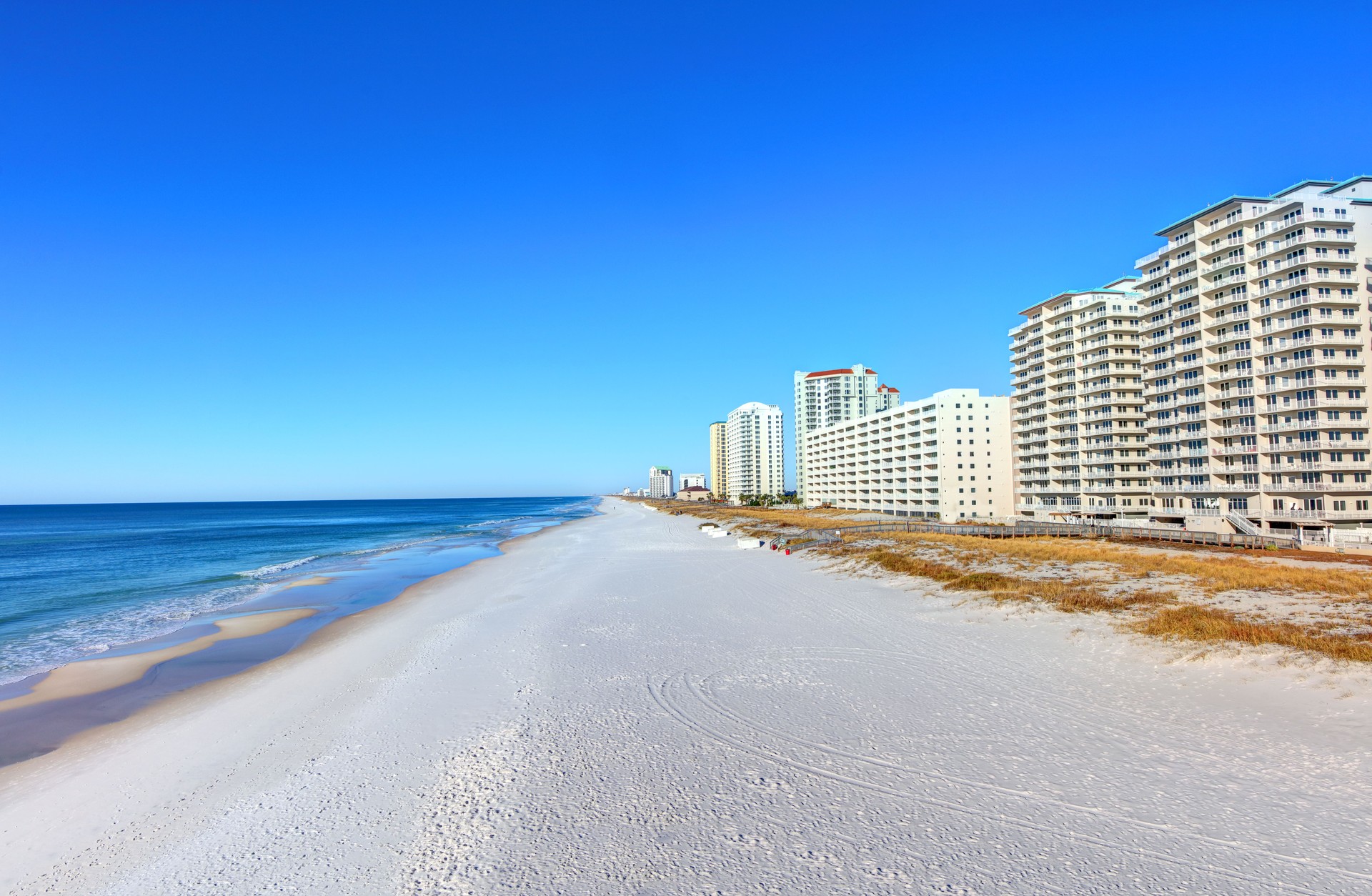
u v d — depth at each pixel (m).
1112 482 87.94
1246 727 13.63
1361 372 62.97
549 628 26.52
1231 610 23.58
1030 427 101.31
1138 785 11.45
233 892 9.48
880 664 19.69
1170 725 14.03
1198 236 73.62
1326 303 63.19
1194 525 69.56
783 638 23.38
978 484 105.00
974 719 14.92
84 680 22.36
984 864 9.32
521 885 9.21
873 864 9.42
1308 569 34.62
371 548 78.69
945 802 11.13
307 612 35.03
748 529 83.31
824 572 40.28
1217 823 10.13
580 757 13.56
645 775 12.62
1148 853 9.41
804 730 14.63
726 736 14.41
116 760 14.97
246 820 11.63
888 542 53.94
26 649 27.22
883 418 127.81
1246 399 68.62
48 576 52.66
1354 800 10.59
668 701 16.88
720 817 10.94
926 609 27.48
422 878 9.52
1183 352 75.38
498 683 19.06
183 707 18.95
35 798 13.15
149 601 39.41
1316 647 17.78
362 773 13.30
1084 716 14.80
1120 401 88.19
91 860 10.60
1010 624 23.84
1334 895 8.32
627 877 9.32
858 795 11.52
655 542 71.19
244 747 15.25
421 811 11.58
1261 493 66.44
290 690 19.80
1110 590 28.70
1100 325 91.75
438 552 72.31
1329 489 61.75
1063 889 8.69
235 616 34.09
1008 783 11.74
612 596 34.28
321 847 10.56
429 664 21.59
